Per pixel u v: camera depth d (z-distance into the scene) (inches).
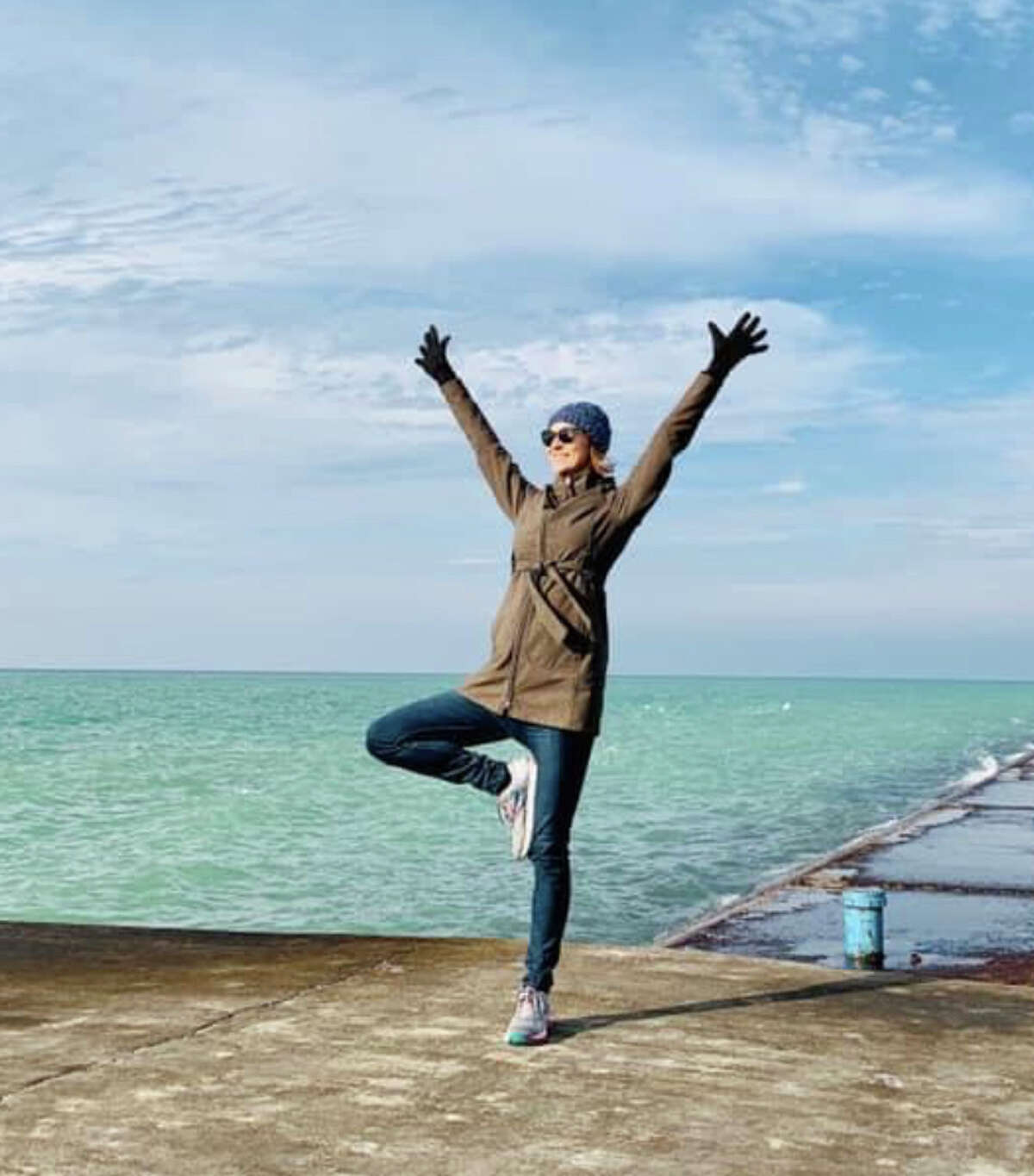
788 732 2052.2
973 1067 152.2
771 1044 159.5
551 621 152.7
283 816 737.6
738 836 655.8
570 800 157.0
